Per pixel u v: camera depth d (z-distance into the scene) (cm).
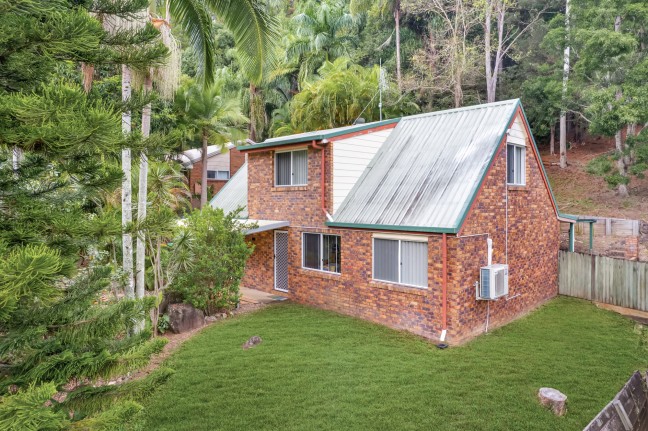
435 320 1130
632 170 2370
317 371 926
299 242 1500
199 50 1116
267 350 1044
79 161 453
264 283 1670
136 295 1048
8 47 352
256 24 1128
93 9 431
